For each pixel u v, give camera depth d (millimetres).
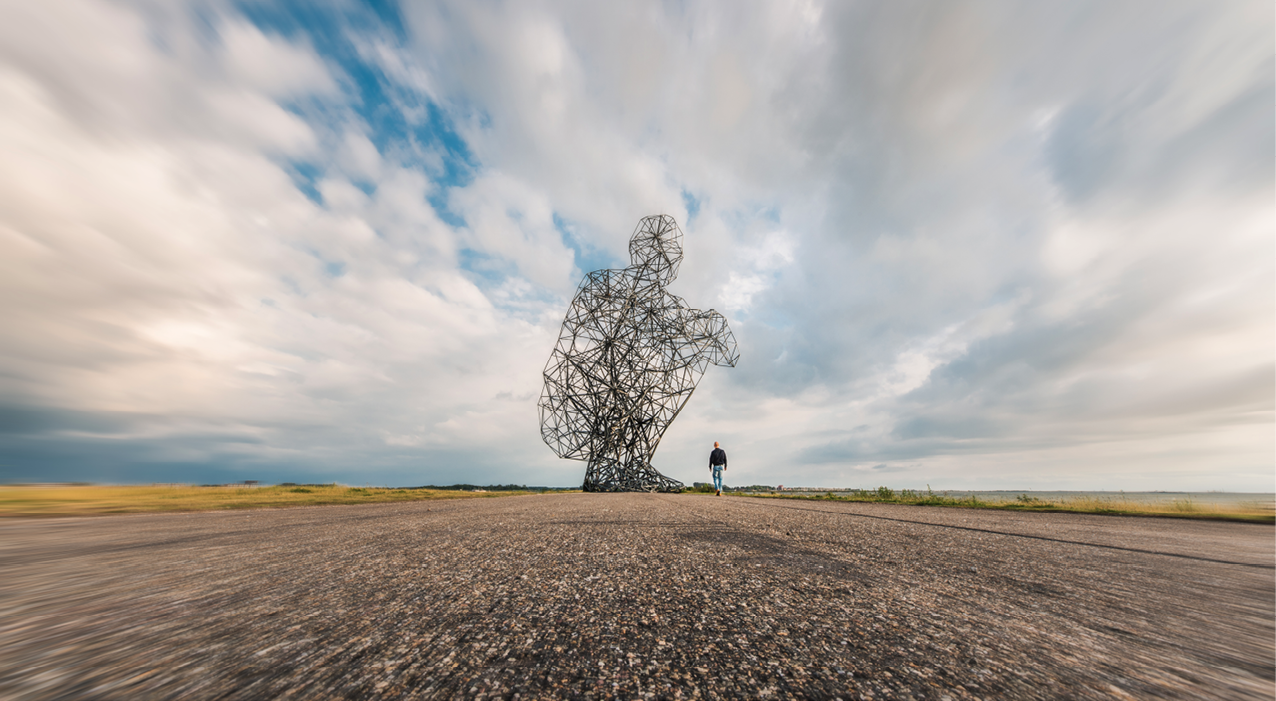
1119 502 8727
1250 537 4914
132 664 1383
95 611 1935
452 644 1581
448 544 3691
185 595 2193
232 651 1500
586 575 2580
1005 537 4402
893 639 1652
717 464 17656
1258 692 1240
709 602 2064
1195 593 2359
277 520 5984
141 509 7746
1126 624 1839
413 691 1252
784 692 1264
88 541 4125
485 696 1236
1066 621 1867
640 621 1816
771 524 5129
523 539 3941
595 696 1243
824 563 2959
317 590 2275
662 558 3080
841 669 1404
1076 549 3754
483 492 15102
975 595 2256
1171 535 4984
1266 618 1929
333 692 1240
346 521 5715
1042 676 1350
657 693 1260
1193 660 1476
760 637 1660
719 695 1248
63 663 1379
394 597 2141
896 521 5742
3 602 2072
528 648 1555
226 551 3477
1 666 1347
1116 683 1304
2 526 5527
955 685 1301
